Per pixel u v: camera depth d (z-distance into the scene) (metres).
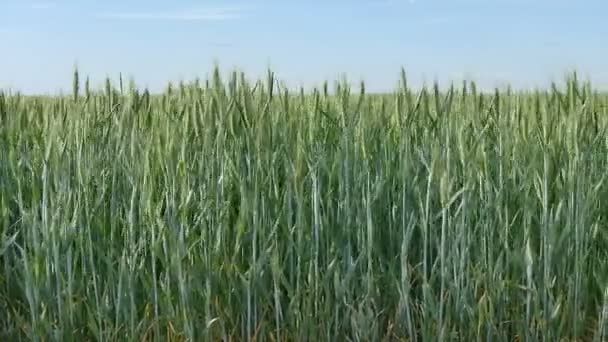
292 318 3.37
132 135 3.54
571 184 3.49
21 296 3.60
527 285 3.44
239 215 3.52
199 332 3.37
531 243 3.56
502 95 3.79
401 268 3.48
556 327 3.46
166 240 3.47
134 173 3.49
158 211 3.41
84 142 3.59
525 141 3.73
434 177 3.53
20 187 3.53
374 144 3.82
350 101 3.80
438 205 3.66
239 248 3.53
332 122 3.67
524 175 3.59
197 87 3.58
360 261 3.49
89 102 3.67
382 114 3.85
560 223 3.63
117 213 3.55
